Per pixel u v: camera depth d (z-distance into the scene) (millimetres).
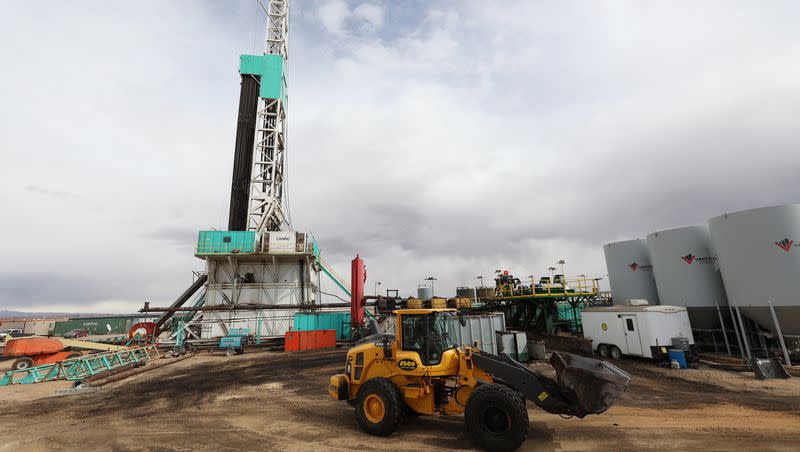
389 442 8062
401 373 8586
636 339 18406
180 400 13148
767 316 17312
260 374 18531
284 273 39469
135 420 10602
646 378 14789
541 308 27500
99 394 14672
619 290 26562
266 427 9555
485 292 37281
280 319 37906
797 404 10641
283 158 47781
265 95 46531
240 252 37562
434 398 8609
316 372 18500
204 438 8820
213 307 36625
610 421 9219
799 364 16562
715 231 19672
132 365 21703
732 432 8383
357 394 8914
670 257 22453
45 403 13141
